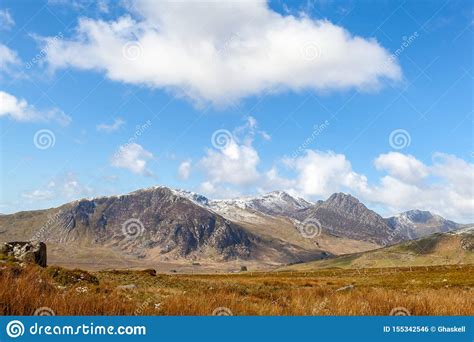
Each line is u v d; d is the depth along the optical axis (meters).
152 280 42.41
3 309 11.41
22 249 36.78
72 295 12.93
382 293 18.14
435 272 117.56
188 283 39.84
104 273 53.34
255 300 21.88
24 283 12.49
